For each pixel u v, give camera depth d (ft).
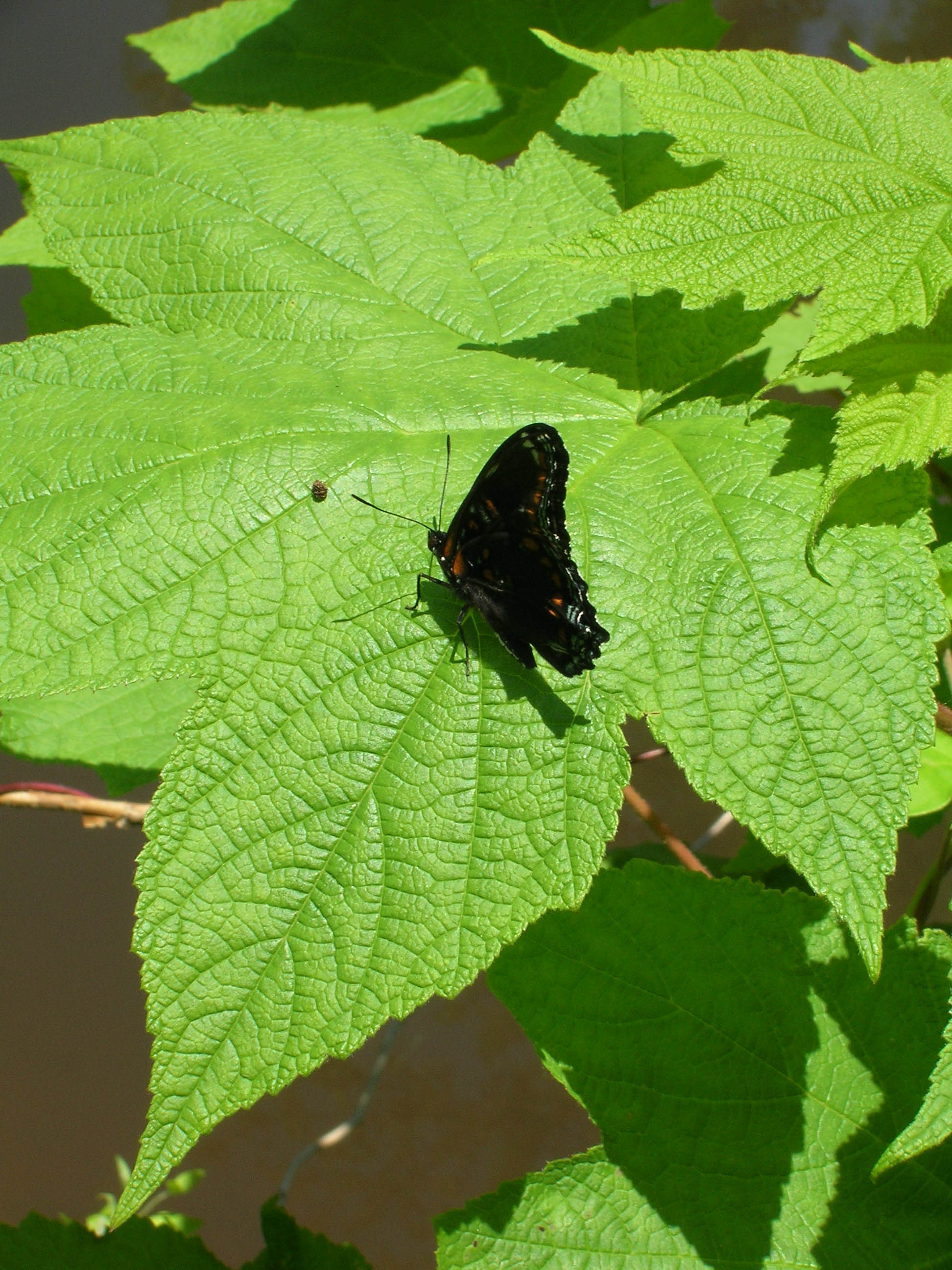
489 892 1.80
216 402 1.97
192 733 1.83
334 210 2.15
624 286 2.10
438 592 1.87
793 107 1.94
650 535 1.89
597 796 1.82
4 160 2.20
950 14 4.12
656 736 1.82
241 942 1.79
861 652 1.82
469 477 1.94
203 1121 1.76
